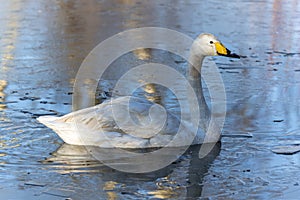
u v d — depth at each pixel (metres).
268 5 28.67
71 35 21.67
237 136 12.57
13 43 20.36
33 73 17.00
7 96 14.86
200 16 25.62
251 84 16.42
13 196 9.68
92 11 26.30
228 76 17.16
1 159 11.06
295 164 11.10
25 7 26.72
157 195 9.82
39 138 12.10
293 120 13.55
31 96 14.92
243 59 19.12
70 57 18.81
